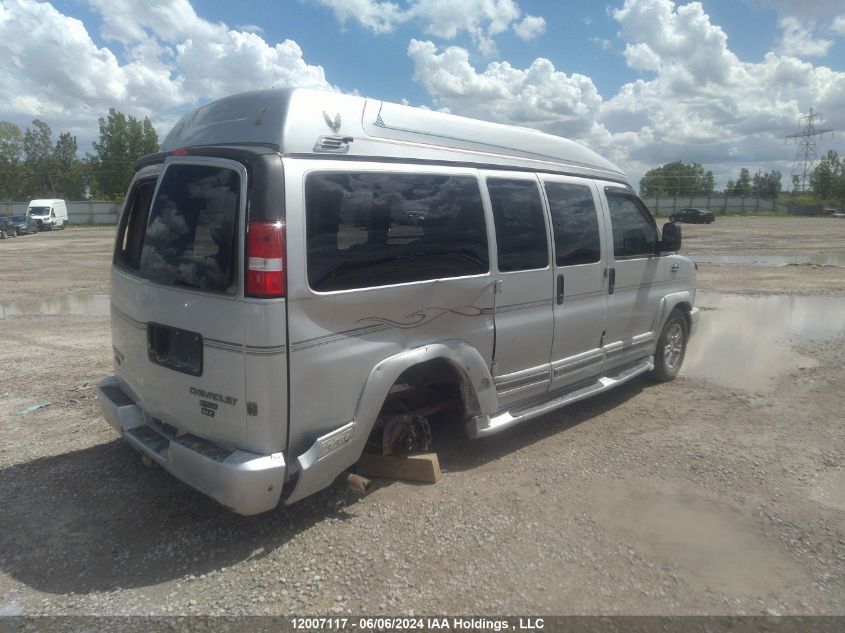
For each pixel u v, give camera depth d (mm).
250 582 3248
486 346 4488
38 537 3686
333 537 3660
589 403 6164
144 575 3322
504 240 4578
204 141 3873
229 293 3289
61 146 92938
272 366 3252
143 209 4246
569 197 5242
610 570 3359
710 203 77562
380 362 3773
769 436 5281
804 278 15602
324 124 3607
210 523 3832
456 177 4258
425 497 4145
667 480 4434
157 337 3773
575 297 5258
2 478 4441
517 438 5223
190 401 3580
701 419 5695
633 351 6117
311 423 3461
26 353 8188
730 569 3381
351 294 3561
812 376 7043
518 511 3969
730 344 8641
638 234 6109
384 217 3775
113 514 3949
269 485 3297
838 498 4195
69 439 5156
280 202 3262
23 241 36375
